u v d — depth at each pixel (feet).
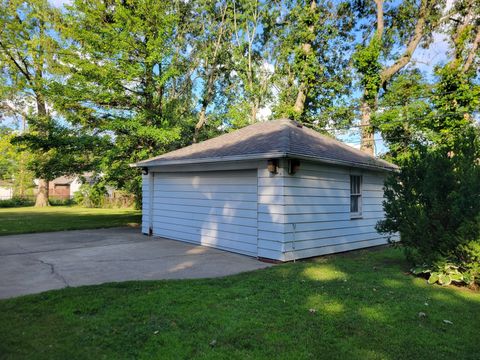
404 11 61.36
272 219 24.11
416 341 10.97
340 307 13.97
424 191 19.04
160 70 50.78
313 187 26.14
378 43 57.26
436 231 18.57
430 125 51.24
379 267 22.04
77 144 44.83
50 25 74.23
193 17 73.77
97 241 33.17
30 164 47.78
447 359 9.87
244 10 73.82
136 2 46.34
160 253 26.91
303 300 14.82
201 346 10.51
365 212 32.60
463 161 18.48
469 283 17.06
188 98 73.31
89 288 16.34
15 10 73.97
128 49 45.37
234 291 16.02
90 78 44.96
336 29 67.31
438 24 60.54
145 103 49.90
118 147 46.50
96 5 46.14
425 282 18.21
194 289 16.31
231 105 74.95
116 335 11.20
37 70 73.82
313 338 11.11
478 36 56.49
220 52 74.38
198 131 65.36
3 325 11.94
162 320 12.47
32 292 16.14
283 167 23.57
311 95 66.64
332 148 31.48
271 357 9.89
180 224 33.86
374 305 14.26
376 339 11.09
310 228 25.72
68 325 11.98
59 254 26.13
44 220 54.24
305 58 65.31
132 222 51.44
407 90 55.06
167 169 35.17
